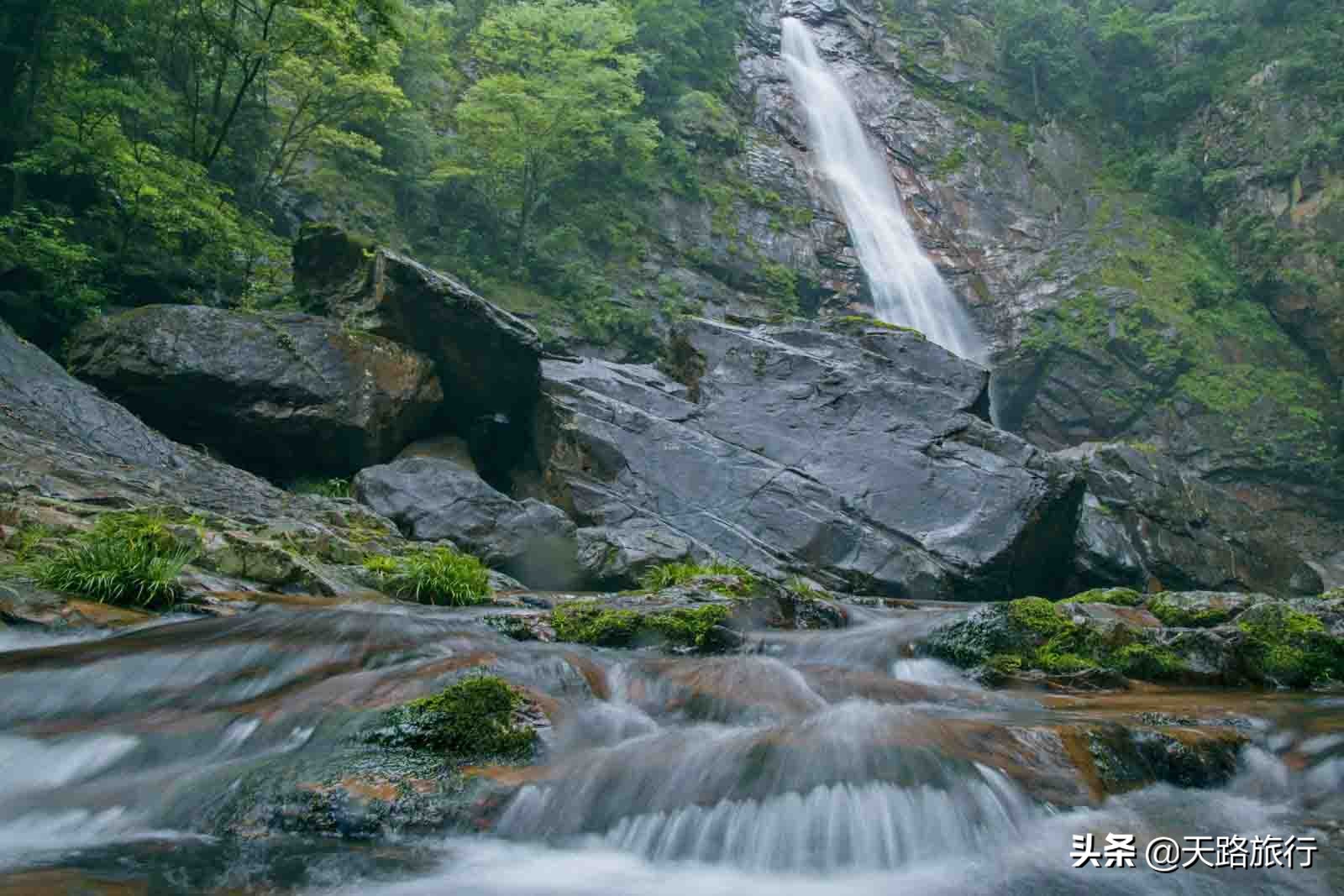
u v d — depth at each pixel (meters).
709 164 42.97
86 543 9.55
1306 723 7.86
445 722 5.89
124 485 12.84
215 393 17.12
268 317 18.16
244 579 10.26
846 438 20.64
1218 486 40.88
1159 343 42.88
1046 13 54.31
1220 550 25.58
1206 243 48.28
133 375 16.77
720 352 22.09
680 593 11.14
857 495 19.75
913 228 47.62
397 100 28.39
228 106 26.61
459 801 5.21
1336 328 43.56
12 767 5.59
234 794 5.20
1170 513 25.66
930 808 5.37
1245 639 10.41
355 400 17.75
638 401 20.84
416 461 16.83
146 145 20.27
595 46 36.19
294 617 8.27
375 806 5.11
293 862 4.62
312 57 26.20
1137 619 11.21
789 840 5.09
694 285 37.72
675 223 39.81
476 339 19.27
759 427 20.75
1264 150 48.72
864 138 50.12
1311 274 44.53
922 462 20.25
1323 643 10.36
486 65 39.78
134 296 21.00
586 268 35.62
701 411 20.98
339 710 6.24
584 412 19.69
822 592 16.64
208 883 4.32
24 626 7.97
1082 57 54.75
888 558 18.81
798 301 40.44
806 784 5.50
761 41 51.59
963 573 18.92
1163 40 55.09
